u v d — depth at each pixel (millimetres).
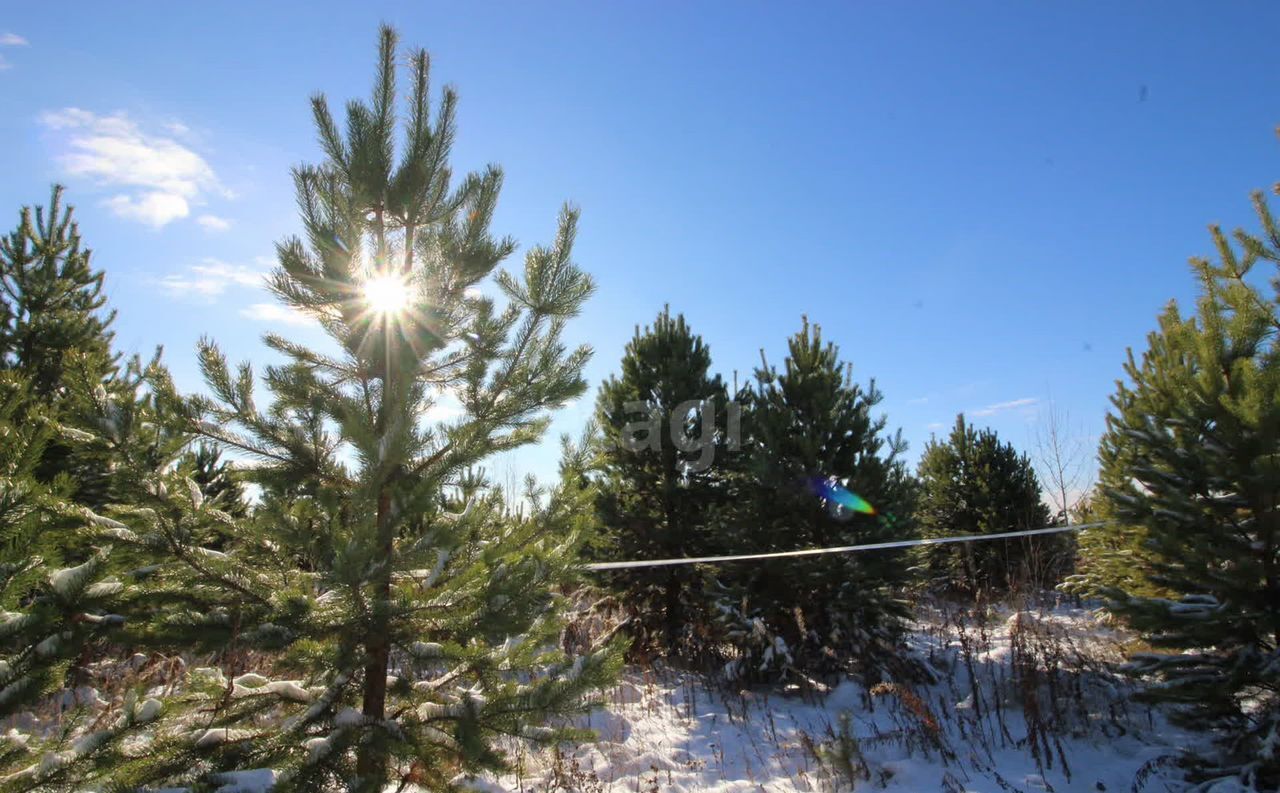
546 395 4133
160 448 3438
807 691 7395
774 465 8359
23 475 2748
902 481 8945
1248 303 5441
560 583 3953
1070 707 6246
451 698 3787
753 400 10375
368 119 4242
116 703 3566
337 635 3309
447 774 3723
